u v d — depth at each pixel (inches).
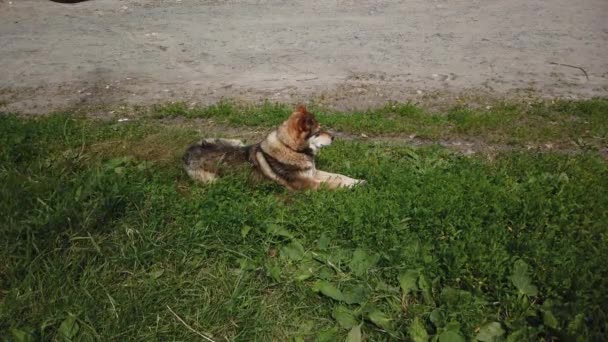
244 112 173.6
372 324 100.8
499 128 157.6
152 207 124.5
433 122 162.9
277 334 101.5
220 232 118.4
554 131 153.5
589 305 97.6
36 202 124.1
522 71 191.9
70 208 119.2
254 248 116.0
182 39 231.9
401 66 200.2
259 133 163.5
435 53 208.1
